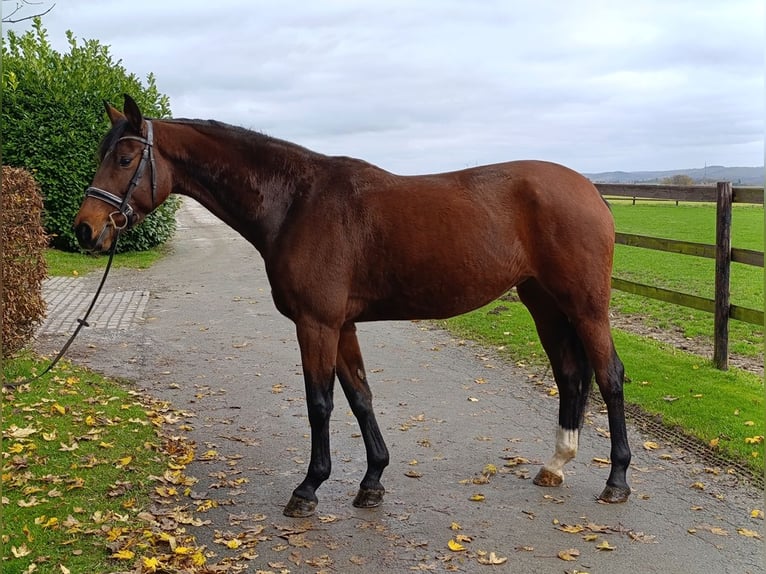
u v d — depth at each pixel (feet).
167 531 12.12
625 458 13.29
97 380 21.22
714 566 11.00
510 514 12.94
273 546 11.82
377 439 13.51
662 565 11.05
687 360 22.72
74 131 44.80
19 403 18.10
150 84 51.24
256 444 16.83
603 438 16.94
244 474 14.99
